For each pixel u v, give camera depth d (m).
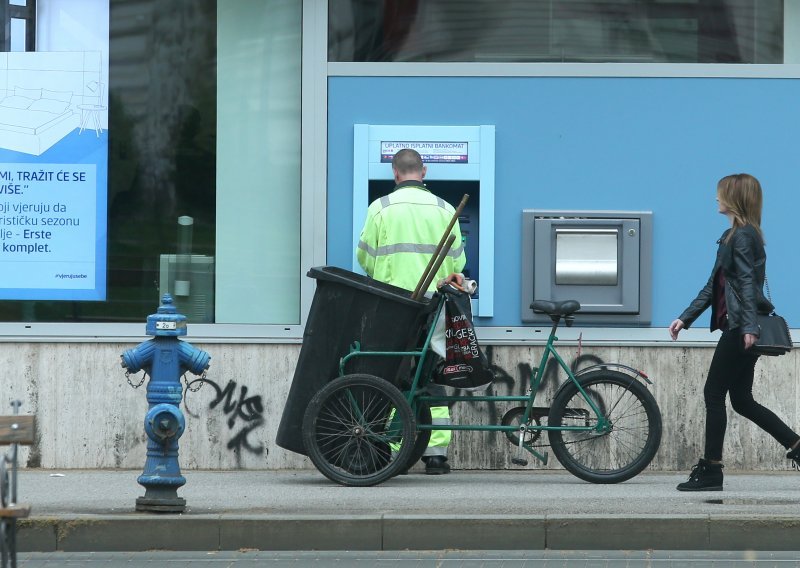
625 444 25.69
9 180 27.41
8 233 27.39
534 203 27.05
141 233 27.47
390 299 24.23
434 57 27.31
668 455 26.77
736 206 23.17
